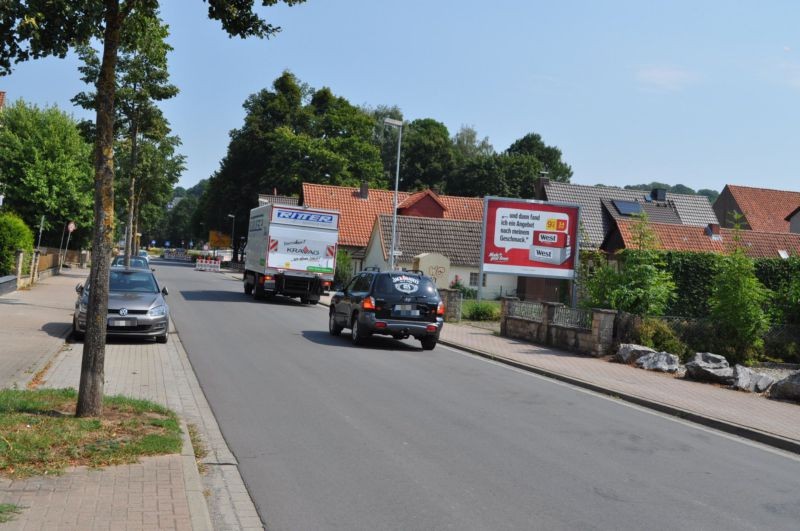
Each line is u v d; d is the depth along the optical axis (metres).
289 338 17.61
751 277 19.73
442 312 17.25
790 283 23.59
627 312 19.30
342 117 75.88
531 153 86.38
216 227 89.38
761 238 40.97
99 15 7.20
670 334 18.61
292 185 70.88
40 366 11.33
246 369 12.42
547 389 12.52
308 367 12.98
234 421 8.51
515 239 25.89
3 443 6.19
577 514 5.79
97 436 6.73
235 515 5.45
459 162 86.06
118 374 11.30
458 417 9.36
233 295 33.56
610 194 49.97
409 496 6.02
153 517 4.91
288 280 29.95
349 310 17.78
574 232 26.14
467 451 7.61
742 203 60.81
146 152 36.00
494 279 46.28
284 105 76.81
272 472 6.56
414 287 17.11
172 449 6.54
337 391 10.72
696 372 14.51
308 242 30.11
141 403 8.32
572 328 18.64
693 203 51.72
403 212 55.03
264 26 8.66
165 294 16.52
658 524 5.67
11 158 43.62
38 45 7.18
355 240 53.28
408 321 16.86
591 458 7.66
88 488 5.42
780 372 19.08
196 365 12.61
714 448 8.70
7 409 7.54
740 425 9.92
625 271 19.67
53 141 45.09
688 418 10.71
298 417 8.84
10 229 28.45
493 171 79.56
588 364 16.11
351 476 6.52
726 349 19.47
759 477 7.40
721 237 40.12
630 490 6.56
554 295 41.75
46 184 44.25
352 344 17.28
